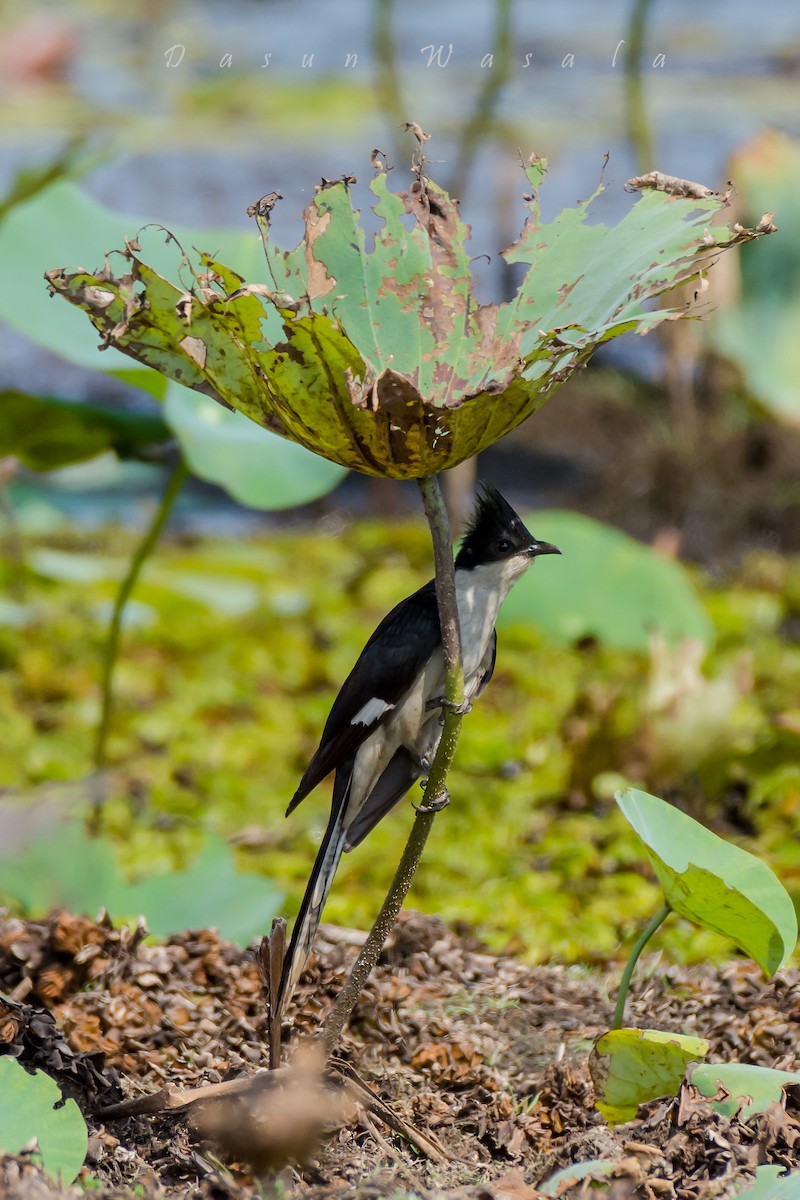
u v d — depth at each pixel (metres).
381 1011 6.58
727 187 5.01
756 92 30.84
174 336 4.86
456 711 5.21
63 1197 4.79
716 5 38.19
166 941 7.24
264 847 10.38
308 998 6.62
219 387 4.93
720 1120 5.14
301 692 14.30
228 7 37.84
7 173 25.48
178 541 20.62
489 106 19.00
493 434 4.86
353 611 17.11
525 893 9.22
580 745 10.97
